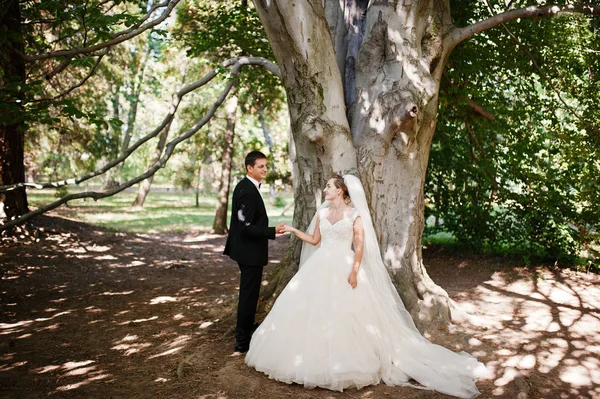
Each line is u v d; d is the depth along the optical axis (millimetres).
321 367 3998
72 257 9883
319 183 5309
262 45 9922
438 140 9992
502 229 9672
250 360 4348
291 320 4199
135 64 19594
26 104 5223
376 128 5387
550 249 9016
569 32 7801
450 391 3969
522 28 7746
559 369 4414
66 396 3830
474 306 6441
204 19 10680
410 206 5605
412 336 4664
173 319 6066
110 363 4570
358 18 6078
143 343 5148
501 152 9680
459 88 8273
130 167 34219
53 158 21156
